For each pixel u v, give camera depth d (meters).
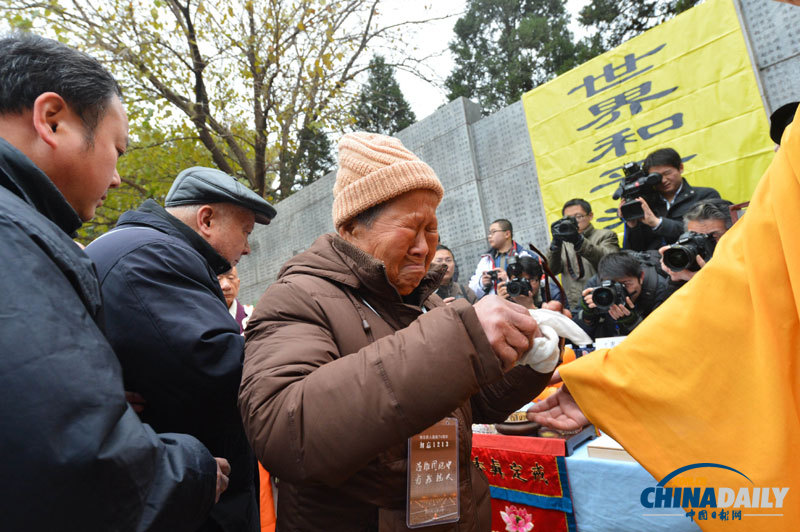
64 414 0.42
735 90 2.88
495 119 4.35
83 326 0.49
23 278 0.46
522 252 3.80
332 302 0.83
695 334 0.75
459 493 0.85
